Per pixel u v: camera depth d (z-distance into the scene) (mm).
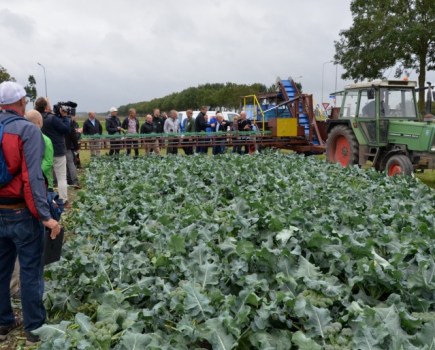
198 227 5633
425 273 4055
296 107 17719
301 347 3059
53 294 4441
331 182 8828
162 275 4551
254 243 5438
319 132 17703
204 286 4113
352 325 3420
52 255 4176
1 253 4195
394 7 28266
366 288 4273
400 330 3260
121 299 3834
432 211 6594
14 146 3764
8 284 4363
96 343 3184
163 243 5066
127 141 15406
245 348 3439
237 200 6746
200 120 17109
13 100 3871
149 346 3033
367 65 29859
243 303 3541
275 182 8570
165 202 7379
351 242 4766
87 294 4504
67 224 7605
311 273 4258
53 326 3545
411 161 11953
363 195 7449
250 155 13414
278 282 4074
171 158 12914
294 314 3613
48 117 8664
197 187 8430
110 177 9969
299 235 5254
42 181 3871
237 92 61156
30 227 3965
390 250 4906
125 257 4785
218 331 3232
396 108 12953
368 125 12914
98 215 6734
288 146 17516
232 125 18234
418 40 27750
